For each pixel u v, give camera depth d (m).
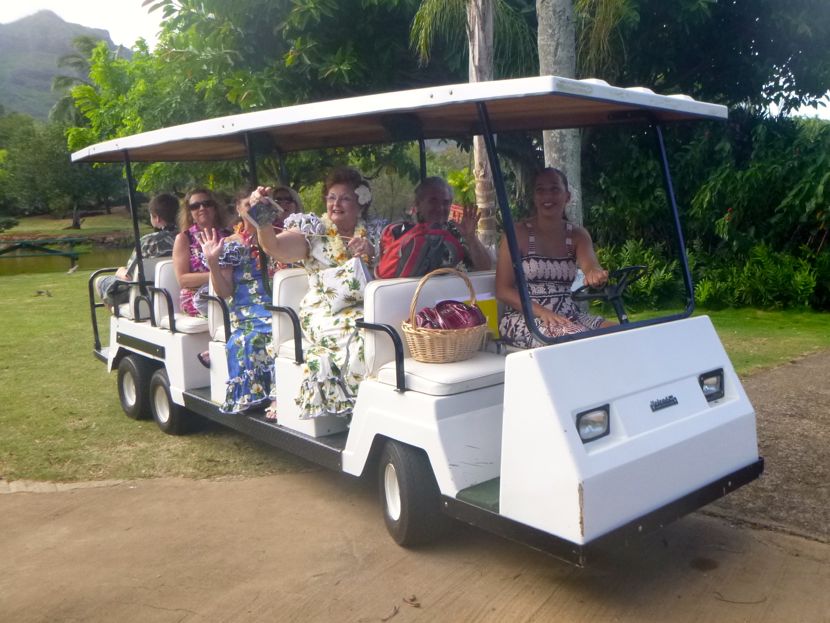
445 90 2.91
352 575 3.23
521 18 7.44
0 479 4.41
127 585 3.21
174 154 5.27
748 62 10.16
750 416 3.36
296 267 4.43
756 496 3.92
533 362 2.78
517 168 8.45
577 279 4.21
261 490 4.21
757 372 6.42
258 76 7.94
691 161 10.09
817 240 10.09
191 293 5.03
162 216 6.07
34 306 11.27
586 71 6.42
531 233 3.77
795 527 3.57
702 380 3.28
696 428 3.10
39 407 5.85
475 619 2.89
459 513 3.05
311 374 3.70
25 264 22.16
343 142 4.81
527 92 2.69
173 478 4.41
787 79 10.39
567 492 2.67
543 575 3.19
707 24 9.66
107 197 49.66
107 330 9.13
